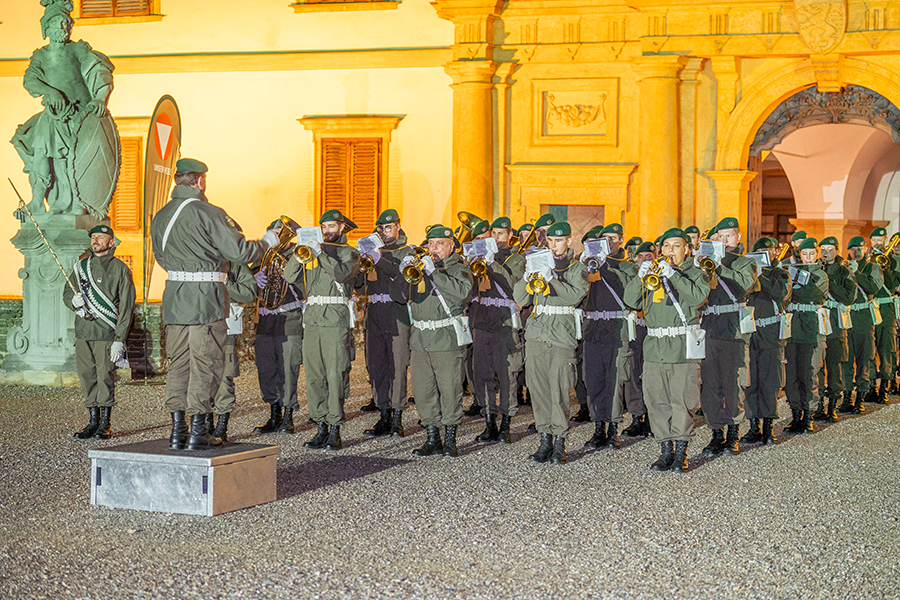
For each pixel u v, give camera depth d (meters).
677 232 8.92
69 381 14.28
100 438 10.14
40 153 14.57
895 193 24.58
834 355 12.37
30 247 14.34
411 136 19.44
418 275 8.94
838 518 7.25
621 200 18.48
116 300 10.13
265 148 20.09
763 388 10.45
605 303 10.03
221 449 7.34
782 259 11.12
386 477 8.37
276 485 7.69
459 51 18.69
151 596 5.39
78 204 14.70
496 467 8.90
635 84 18.34
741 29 17.39
